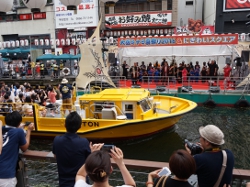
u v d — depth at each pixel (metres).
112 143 8.75
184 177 1.78
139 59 20.31
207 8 26.75
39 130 8.80
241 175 2.43
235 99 13.52
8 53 23.89
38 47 27.73
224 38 14.58
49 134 8.84
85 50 12.38
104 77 12.55
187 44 15.21
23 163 3.06
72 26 27.66
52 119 8.74
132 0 26.36
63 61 21.98
